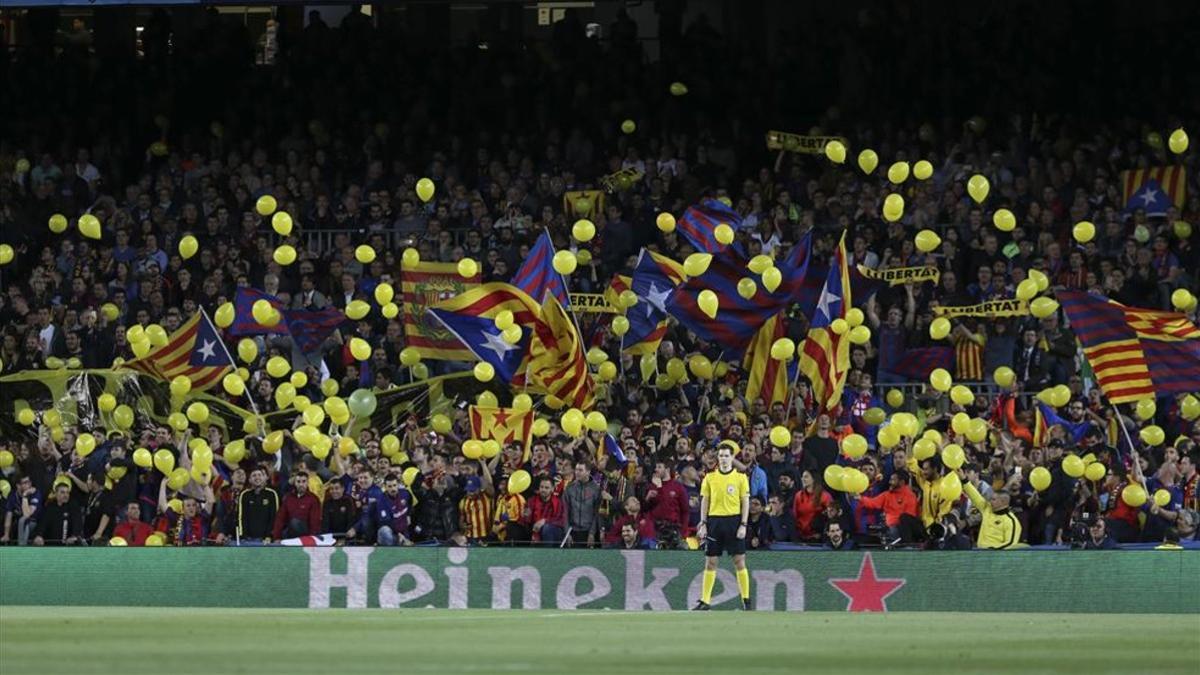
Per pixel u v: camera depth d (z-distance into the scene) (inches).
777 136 4269.2
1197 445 3373.5
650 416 3617.1
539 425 3508.9
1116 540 3171.8
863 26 4608.8
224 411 3683.6
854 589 3009.4
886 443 3253.0
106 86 4857.3
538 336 3582.7
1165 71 4439.0
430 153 4552.2
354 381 3786.9
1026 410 3523.6
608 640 1972.2
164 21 4928.6
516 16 5017.2
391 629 2183.8
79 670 1512.1
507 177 4333.2
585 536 3228.3
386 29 4840.1
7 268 4379.9
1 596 3102.9
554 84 4658.0
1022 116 4384.8
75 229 4461.1
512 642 1919.3
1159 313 3363.7
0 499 3447.3
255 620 2415.1
